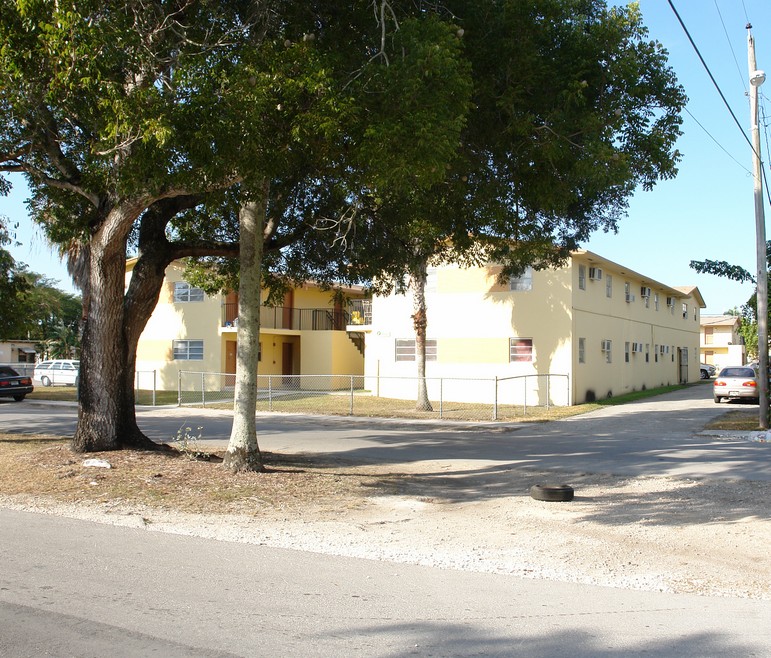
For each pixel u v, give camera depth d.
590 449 16.39
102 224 12.09
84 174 11.56
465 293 30.28
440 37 9.75
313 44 10.34
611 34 11.08
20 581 6.25
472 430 20.91
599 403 29.36
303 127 9.48
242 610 5.58
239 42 10.36
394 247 14.09
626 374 35.03
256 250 11.50
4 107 11.03
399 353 31.59
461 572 6.79
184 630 5.14
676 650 4.87
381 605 5.75
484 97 11.14
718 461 14.17
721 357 66.94
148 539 7.86
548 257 18.36
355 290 39.84
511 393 29.22
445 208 12.74
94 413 12.55
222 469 11.58
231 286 16.47
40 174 12.11
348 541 7.98
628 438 18.59
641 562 7.21
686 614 5.62
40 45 9.52
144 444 13.05
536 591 6.19
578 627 5.30
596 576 6.69
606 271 32.81
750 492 11.02
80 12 9.07
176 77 9.29
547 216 13.98
